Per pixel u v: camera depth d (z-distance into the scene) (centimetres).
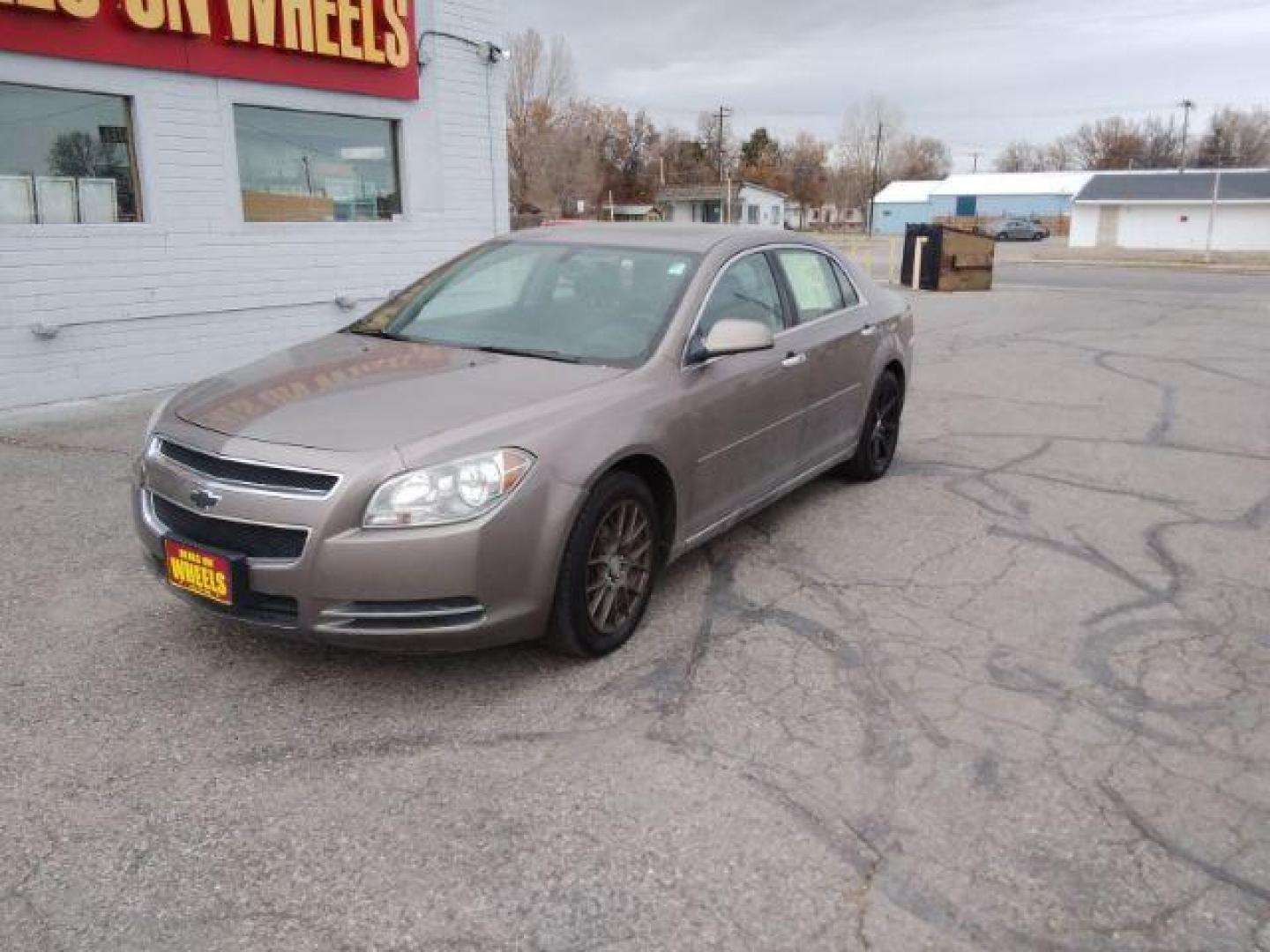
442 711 351
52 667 378
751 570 484
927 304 1911
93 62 830
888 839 288
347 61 1016
